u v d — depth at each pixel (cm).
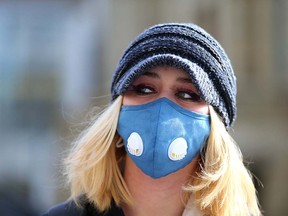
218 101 279
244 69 1538
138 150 272
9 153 2378
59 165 351
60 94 2356
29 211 1061
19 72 2519
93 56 1916
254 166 1501
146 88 278
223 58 286
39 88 2472
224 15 1562
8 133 2442
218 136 277
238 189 282
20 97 2467
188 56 276
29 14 2467
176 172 281
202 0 1622
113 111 283
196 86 267
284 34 1525
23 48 2612
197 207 280
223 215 279
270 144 1496
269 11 1536
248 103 1513
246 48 1544
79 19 2158
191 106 276
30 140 2391
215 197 280
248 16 1552
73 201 293
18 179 2314
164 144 270
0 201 1037
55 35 2448
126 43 1709
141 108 275
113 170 285
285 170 1479
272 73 1529
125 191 284
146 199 283
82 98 1838
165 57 267
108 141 282
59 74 2436
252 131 1505
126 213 288
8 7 2508
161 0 1680
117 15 1714
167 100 273
